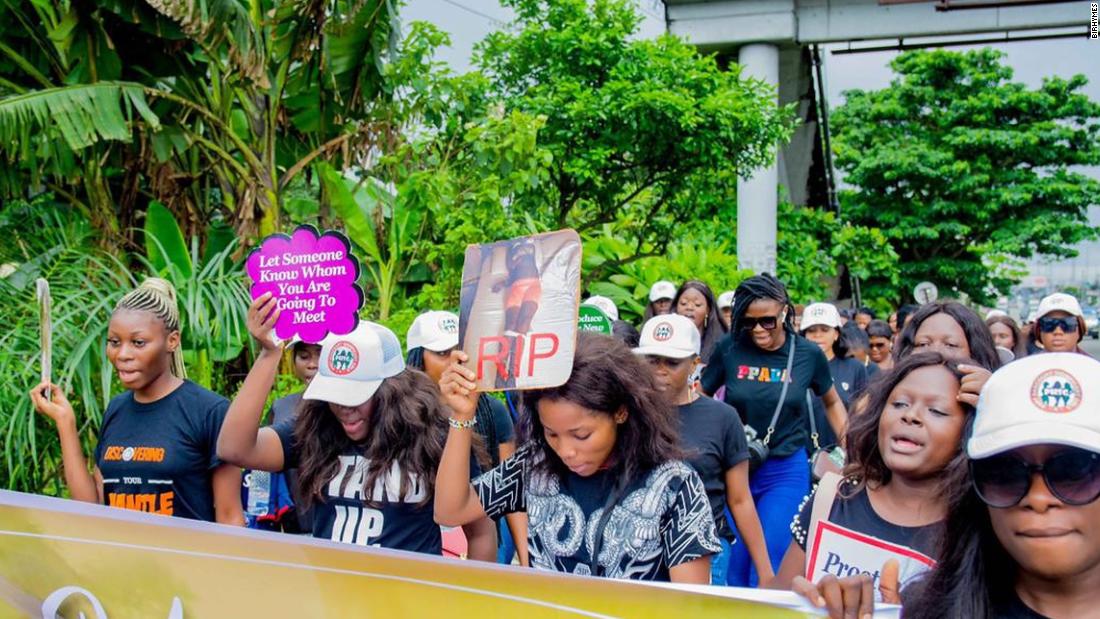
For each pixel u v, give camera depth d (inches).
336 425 139.2
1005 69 1144.2
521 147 360.5
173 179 318.0
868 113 1189.1
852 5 727.1
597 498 111.7
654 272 501.4
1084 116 1141.7
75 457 148.7
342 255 138.3
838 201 1122.0
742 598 86.0
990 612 77.0
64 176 290.4
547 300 108.6
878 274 865.5
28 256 273.1
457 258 352.5
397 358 140.6
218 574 97.3
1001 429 69.7
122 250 306.7
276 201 312.7
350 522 137.4
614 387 106.8
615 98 471.5
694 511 108.7
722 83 511.2
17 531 99.7
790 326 224.1
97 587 98.6
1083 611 73.2
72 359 211.5
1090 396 67.8
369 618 94.9
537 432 115.6
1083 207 1168.2
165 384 149.6
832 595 83.7
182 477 146.4
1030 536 70.1
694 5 735.7
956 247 1211.2
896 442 108.8
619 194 525.0
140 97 272.1
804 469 216.7
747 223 691.4
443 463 117.9
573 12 494.3
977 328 163.2
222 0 264.5
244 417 137.1
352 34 310.3
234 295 263.7
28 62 288.4
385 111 353.7
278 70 318.7
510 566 92.4
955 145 1133.7
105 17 286.5
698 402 175.9
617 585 89.5
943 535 82.0
